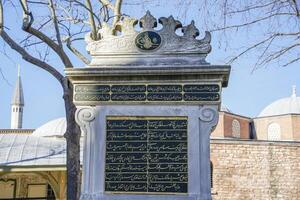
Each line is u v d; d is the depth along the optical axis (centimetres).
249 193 2802
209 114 637
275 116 4428
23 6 1165
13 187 2072
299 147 2908
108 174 631
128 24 676
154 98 644
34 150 1877
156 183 625
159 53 662
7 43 1208
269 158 2864
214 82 641
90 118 647
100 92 652
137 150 637
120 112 648
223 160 2831
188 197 614
